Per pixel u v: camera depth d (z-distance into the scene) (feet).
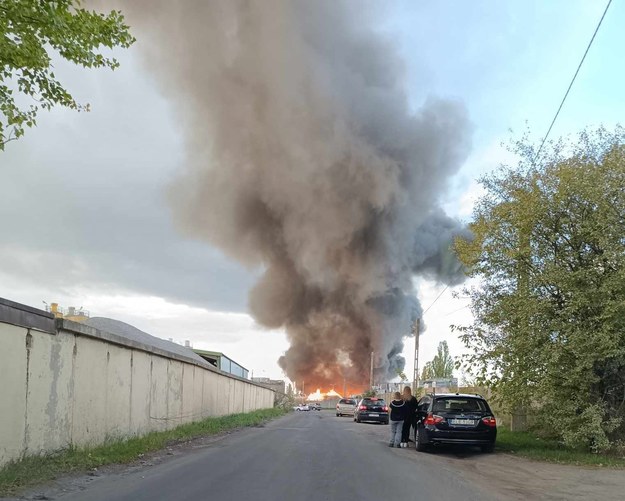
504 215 46.52
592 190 41.47
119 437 42.98
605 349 40.29
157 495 24.13
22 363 29.53
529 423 55.36
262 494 24.47
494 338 47.65
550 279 42.37
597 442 39.91
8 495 23.56
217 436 57.00
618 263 40.32
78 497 23.73
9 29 25.66
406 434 50.29
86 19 27.35
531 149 47.14
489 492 26.96
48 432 32.30
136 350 47.62
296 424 84.69
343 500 23.65
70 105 29.43
